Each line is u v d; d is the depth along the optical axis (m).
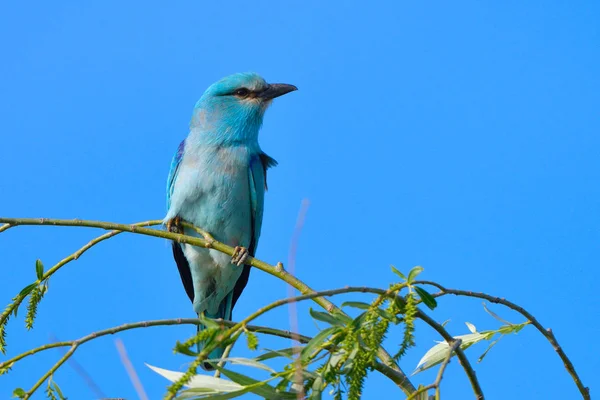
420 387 6.41
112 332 6.44
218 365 6.11
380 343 5.81
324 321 6.08
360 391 5.68
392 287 6.09
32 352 6.36
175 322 6.52
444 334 6.35
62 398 6.23
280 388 5.97
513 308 7.22
